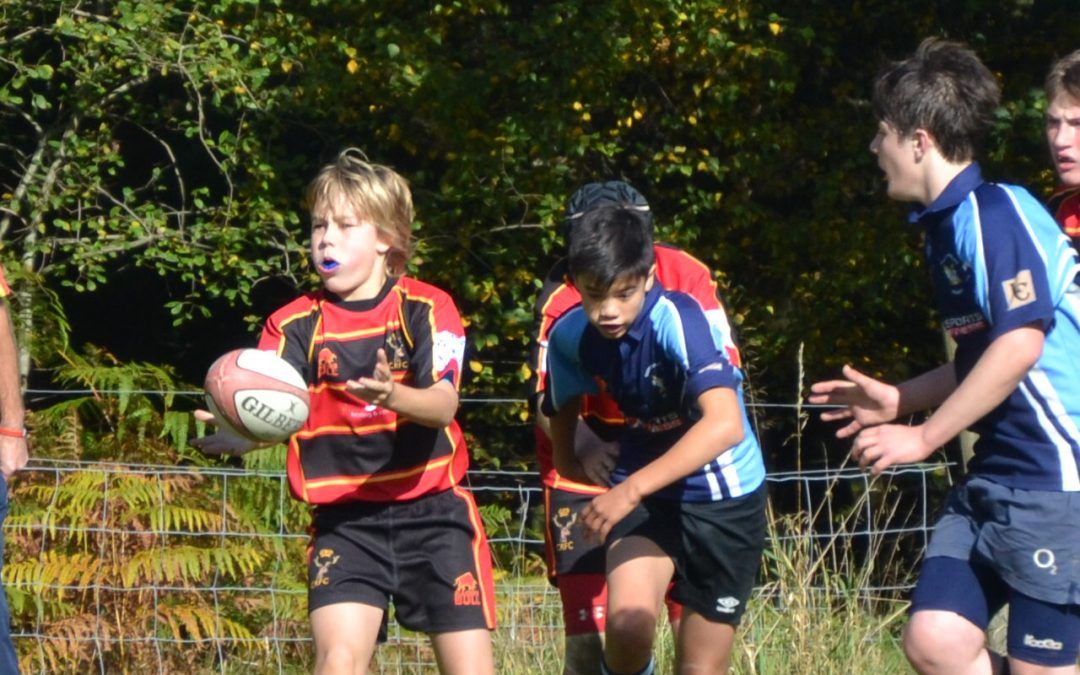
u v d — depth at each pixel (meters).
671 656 18.80
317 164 38.59
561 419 15.10
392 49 34.84
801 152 38.72
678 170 37.94
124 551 24.44
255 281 35.81
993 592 12.86
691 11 35.88
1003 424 12.41
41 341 31.12
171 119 35.81
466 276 37.81
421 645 24.66
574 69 35.69
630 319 13.55
